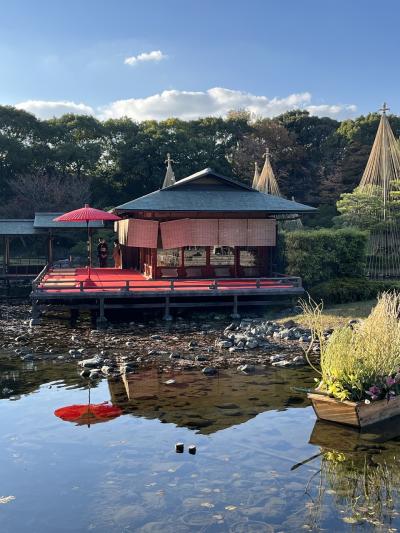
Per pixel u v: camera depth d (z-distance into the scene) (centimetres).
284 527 553
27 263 3809
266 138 6003
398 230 2391
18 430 831
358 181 5516
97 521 566
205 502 604
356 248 2211
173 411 926
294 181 5894
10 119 5253
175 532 544
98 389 1064
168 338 1606
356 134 5888
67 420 875
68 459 721
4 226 3272
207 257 2338
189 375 1178
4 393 1034
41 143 5397
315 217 4922
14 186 4775
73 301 2131
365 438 801
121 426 848
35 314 1902
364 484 650
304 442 784
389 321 948
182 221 2273
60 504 603
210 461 714
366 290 2069
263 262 2383
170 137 5544
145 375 1177
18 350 1436
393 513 581
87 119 5625
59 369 1235
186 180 2372
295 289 2009
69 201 4616
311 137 6506
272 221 2341
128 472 681
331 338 935
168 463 708
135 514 579
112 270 2917
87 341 1569
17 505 601
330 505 599
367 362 876
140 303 2047
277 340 1561
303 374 1189
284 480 660
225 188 2439
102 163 5734
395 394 881
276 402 980
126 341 1565
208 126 6147
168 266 2308
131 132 5678
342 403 839
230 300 2105
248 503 603
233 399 998
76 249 4147
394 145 2519
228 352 1411
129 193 5653
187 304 1953
